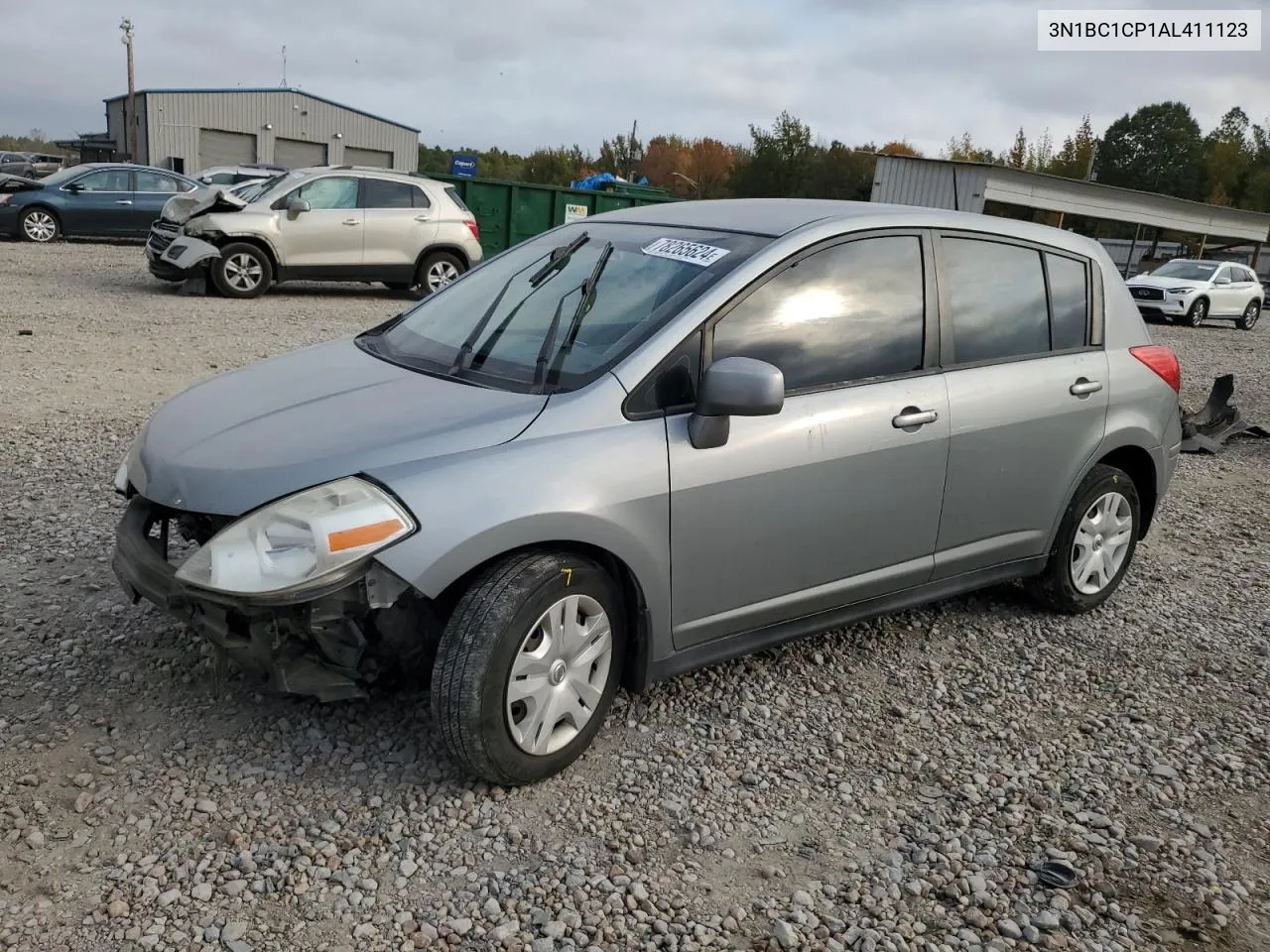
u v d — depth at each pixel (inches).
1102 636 182.9
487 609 115.2
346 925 101.6
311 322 486.6
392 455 115.7
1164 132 2642.7
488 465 116.2
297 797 120.0
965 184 1051.3
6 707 133.3
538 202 783.1
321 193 563.8
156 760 124.7
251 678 130.6
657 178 3043.8
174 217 569.3
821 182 2389.3
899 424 147.9
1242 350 704.4
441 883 108.3
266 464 117.2
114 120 2016.5
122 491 140.1
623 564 127.0
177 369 356.5
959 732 146.9
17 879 104.0
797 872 114.6
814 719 147.1
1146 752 144.4
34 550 184.4
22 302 482.9
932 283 156.6
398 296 628.1
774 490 136.3
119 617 159.5
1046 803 130.4
